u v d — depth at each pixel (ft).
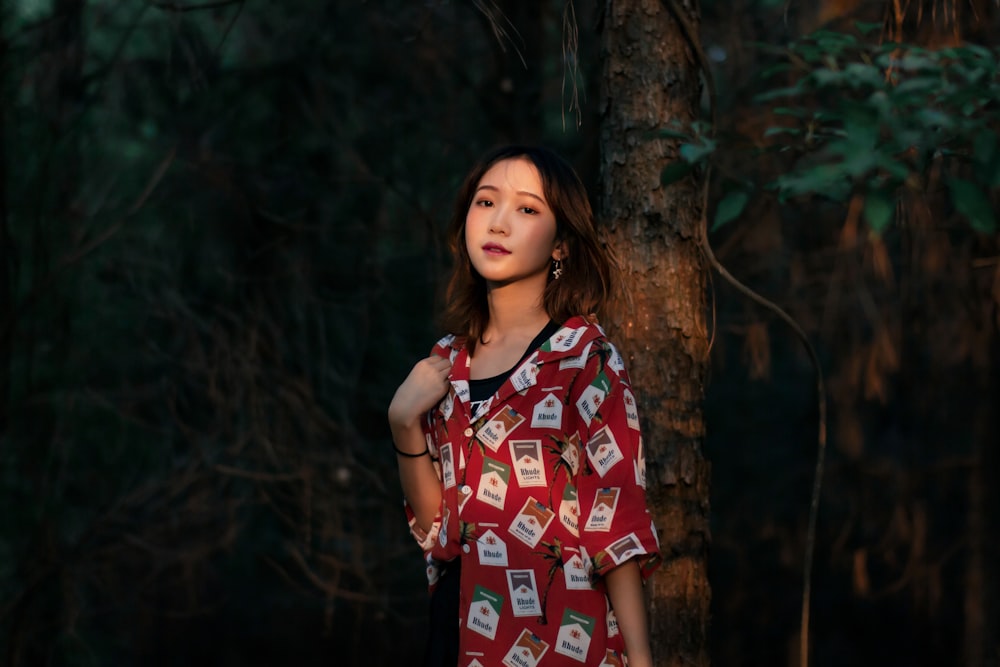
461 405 6.72
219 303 20.06
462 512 6.50
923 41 11.93
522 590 6.31
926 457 23.99
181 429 19.31
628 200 8.44
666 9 8.50
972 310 17.89
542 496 6.40
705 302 8.79
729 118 17.04
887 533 23.82
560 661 6.23
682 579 8.34
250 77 21.09
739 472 30.76
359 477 19.04
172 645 26.94
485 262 6.75
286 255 20.26
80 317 21.70
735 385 29.48
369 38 21.54
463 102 21.52
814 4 15.28
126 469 22.27
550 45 21.74
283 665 27.84
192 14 19.39
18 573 21.06
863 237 17.07
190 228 20.62
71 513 21.91
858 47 6.70
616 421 6.46
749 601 30.73
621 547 6.20
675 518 8.34
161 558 20.34
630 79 8.50
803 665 7.92
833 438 25.08
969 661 22.97
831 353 22.57
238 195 19.89
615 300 8.41
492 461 6.49
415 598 19.33
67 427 20.47
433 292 19.51
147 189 18.66
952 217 15.84
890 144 5.62
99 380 21.75
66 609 20.15
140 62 20.21
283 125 21.42
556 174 6.84
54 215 19.65
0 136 19.31
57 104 19.13
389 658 27.84
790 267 19.72
